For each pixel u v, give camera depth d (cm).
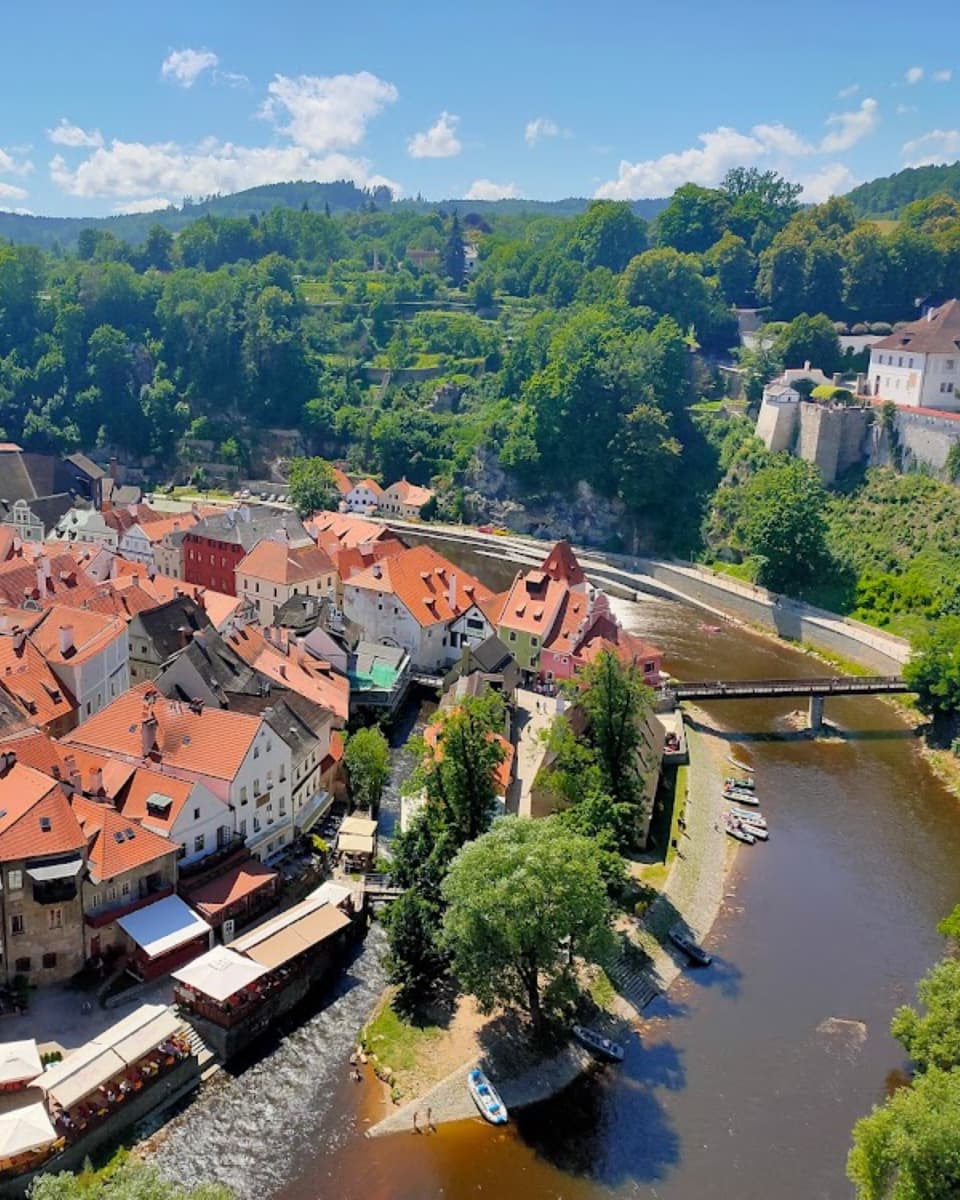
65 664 9788
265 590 14588
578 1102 6706
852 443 19450
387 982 7694
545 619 12962
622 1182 6125
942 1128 4991
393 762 11100
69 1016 6819
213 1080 6688
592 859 7000
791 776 11419
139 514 18025
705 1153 6353
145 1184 4659
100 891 7219
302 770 9156
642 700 9144
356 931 8175
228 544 15725
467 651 12231
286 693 10006
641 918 8438
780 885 9238
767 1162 6300
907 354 19738
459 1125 6456
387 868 8450
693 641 16212
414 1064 6906
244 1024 6925
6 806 7112
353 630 13288
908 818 10544
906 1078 7000
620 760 9094
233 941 7500
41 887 6844
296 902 8275
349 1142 6291
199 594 12862
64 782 7750
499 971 6969
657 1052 7175
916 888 9275
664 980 7894
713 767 11462
